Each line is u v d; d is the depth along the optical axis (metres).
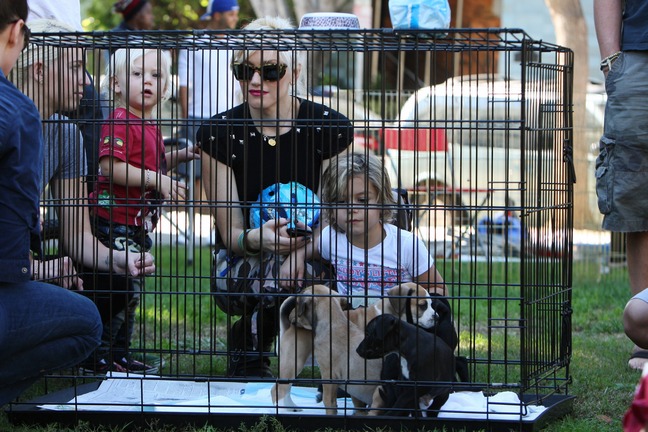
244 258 3.99
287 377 3.78
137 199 4.13
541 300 3.87
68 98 4.50
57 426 3.67
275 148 4.47
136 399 3.99
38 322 3.28
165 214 8.88
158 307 6.58
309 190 4.38
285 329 3.80
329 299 3.69
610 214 4.95
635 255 5.02
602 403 4.11
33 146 3.19
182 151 4.84
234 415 3.63
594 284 8.16
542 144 3.98
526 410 3.62
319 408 3.67
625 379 4.59
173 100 4.97
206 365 4.88
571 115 4.20
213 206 4.04
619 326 6.18
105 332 4.67
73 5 5.87
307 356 3.84
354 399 3.81
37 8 5.63
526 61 3.69
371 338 3.54
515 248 9.06
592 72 16.33
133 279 4.65
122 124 4.10
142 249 4.02
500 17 17.86
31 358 3.34
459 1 15.90
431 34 3.64
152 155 4.60
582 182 9.06
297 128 4.27
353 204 3.89
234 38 3.90
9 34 3.23
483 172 9.37
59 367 3.46
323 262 4.27
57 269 4.16
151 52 4.75
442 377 3.61
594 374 4.68
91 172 4.73
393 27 4.12
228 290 4.20
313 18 4.67
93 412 3.67
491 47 3.87
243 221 4.23
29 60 4.45
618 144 4.87
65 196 4.50
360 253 4.21
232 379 3.69
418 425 3.56
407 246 4.19
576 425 3.72
